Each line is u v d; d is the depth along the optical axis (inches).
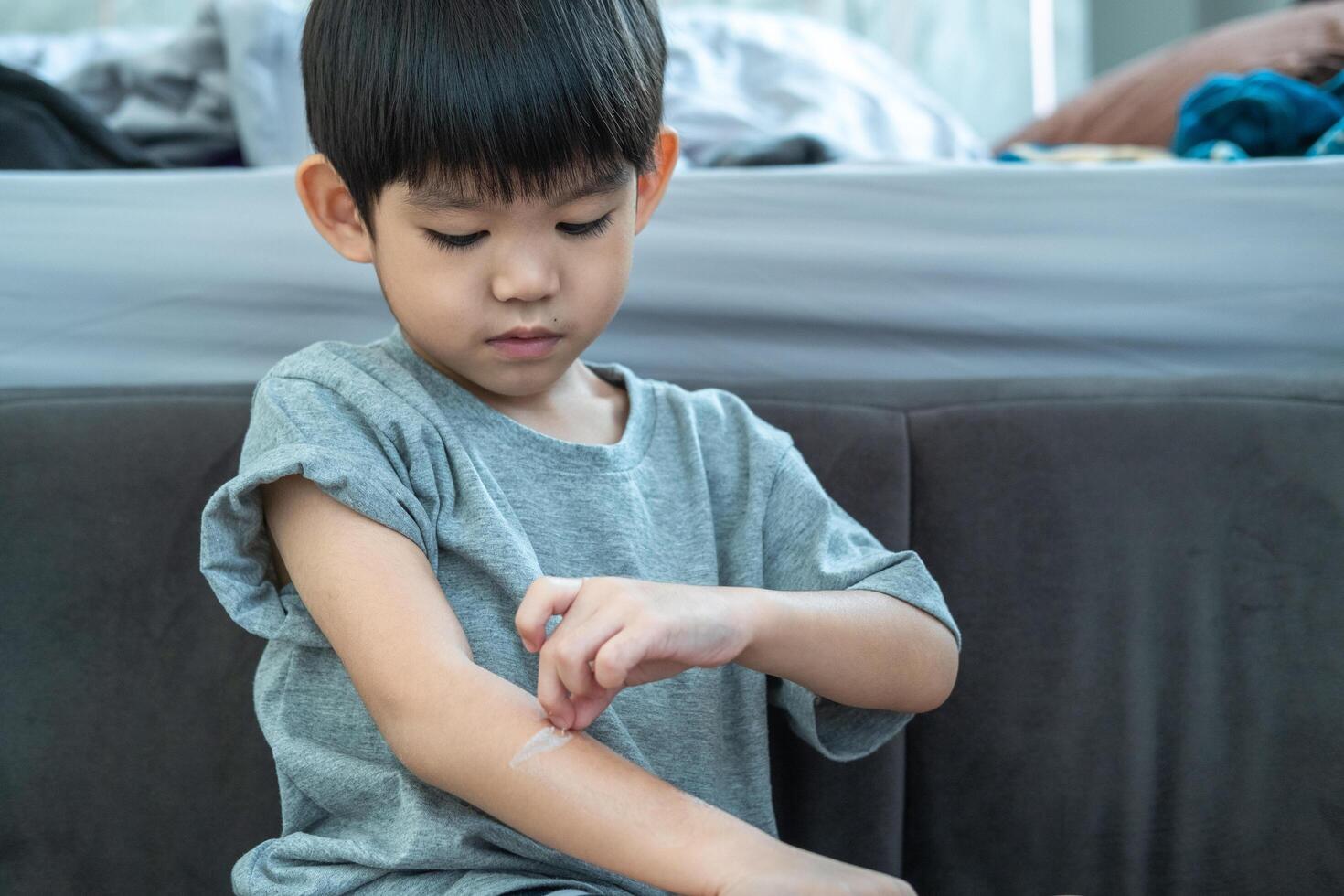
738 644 24.3
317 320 40.6
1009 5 100.6
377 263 27.3
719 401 33.4
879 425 36.1
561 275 26.2
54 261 40.0
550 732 23.0
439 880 24.4
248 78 56.1
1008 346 41.6
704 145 62.1
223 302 40.4
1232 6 96.0
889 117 69.0
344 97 26.1
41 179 40.3
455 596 27.0
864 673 27.0
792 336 41.7
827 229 41.5
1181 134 53.5
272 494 27.0
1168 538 34.8
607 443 30.8
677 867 21.8
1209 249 41.0
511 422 29.2
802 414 36.3
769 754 33.1
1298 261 40.8
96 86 57.2
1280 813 33.2
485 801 23.1
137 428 34.4
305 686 27.5
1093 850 33.6
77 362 40.1
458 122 24.5
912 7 99.6
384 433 27.3
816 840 33.5
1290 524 34.5
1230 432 35.3
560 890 23.7
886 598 28.1
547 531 28.5
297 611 27.1
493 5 25.1
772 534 31.0
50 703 32.6
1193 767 33.7
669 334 41.6
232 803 32.4
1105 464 35.3
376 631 24.5
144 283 40.2
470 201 25.2
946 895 33.9
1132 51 102.6
